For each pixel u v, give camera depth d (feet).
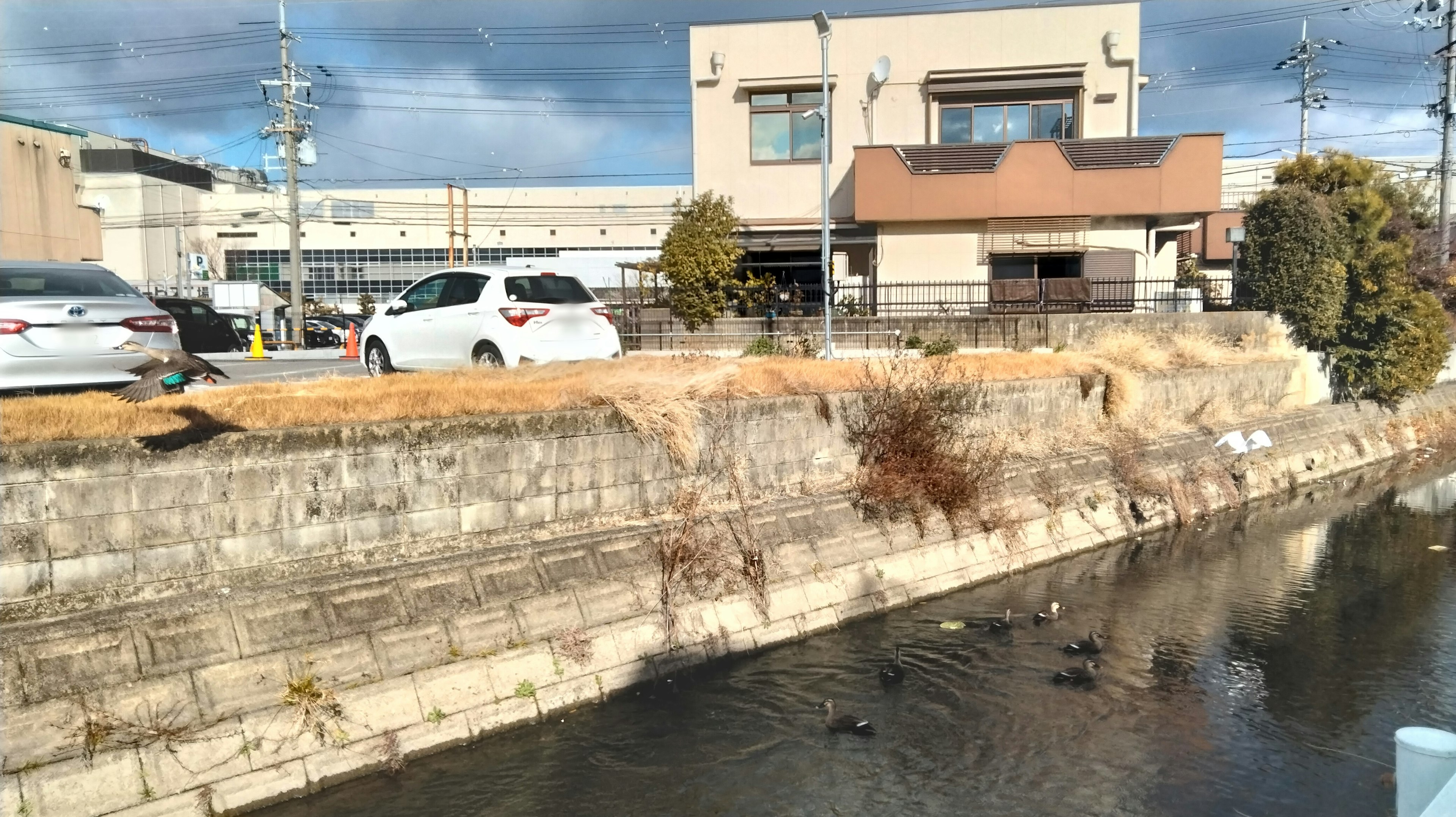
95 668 19.76
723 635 30.30
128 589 21.72
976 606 36.60
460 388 30.73
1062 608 36.55
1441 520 53.88
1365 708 27.73
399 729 22.81
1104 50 81.61
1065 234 77.87
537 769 22.89
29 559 20.44
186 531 22.61
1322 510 56.95
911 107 83.56
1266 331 73.41
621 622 28.07
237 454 23.38
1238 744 25.31
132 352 29.25
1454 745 11.91
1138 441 54.19
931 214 77.56
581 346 40.22
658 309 74.64
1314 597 38.55
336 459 24.99
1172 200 75.25
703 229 71.51
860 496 38.47
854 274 86.33
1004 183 76.69
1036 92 82.69
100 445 21.40
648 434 32.22
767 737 24.94
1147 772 23.61
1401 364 77.56
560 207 192.95
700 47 84.79
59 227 118.62
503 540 28.32
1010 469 45.42
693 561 30.53
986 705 27.30
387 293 192.75
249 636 21.89
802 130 84.79
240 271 190.60
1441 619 35.83
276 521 23.99
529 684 25.31
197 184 186.50
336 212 190.70
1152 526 50.67
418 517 26.55
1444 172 94.79
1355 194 76.69
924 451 40.78
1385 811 22.02
